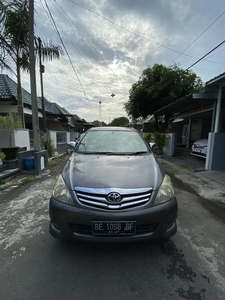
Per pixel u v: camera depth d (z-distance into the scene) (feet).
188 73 35.17
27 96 31.35
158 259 5.95
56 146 30.22
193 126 42.29
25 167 17.39
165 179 6.77
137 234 5.58
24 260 5.79
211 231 7.74
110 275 5.27
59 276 5.20
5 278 5.09
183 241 6.96
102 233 5.44
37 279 5.08
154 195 5.88
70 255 6.05
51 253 6.13
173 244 6.75
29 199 10.87
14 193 11.90
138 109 41.68
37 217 8.63
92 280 5.08
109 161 7.70
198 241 6.98
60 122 46.96
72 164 7.44
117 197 5.53
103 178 6.18
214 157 18.92
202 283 5.03
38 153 17.10
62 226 5.65
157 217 5.64
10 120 17.07
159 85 35.40
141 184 5.99
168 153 30.78
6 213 9.04
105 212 5.42
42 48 25.71
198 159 26.35
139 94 38.19
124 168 6.99
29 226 7.82
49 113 38.47
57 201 5.90
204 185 14.28
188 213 9.43
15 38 18.74
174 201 6.20
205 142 24.03
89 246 6.50
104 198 5.58
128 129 11.55
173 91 34.58
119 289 4.82
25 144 20.24
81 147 9.46
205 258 6.04
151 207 5.66
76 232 5.64
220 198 11.62
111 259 5.91
